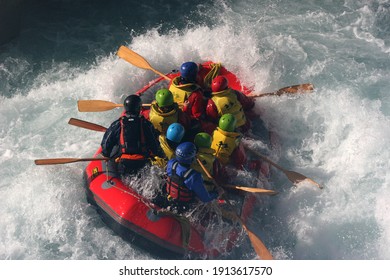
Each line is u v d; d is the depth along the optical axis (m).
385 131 16.91
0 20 19.88
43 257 13.86
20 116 17.77
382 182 15.82
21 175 15.84
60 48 20.45
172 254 13.63
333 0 22.47
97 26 21.47
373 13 21.84
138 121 14.05
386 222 14.87
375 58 19.92
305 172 16.19
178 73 17.81
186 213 13.89
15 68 19.47
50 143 16.94
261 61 19.03
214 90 15.09
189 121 14.99
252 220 14.73
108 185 14.17
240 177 14.82
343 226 14.83
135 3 22.48
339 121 17.33
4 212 14.74
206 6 22.33
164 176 14.11
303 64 19.53
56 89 18.73
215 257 13.92
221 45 19.33
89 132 17.36
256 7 22.28
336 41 20.62
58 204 14.82
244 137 16.12
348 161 16.39
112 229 14.06
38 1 22.30
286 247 14.42
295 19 21.62
